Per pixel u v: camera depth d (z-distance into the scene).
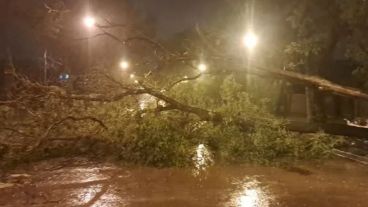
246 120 11.22
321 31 15.67
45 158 10.88
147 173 9.49
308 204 7.44
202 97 12.36
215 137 11.20
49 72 16.78
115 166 10.09
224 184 8.64
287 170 9.88
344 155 11.54
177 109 11.36
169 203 7.42
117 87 12.26
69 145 11.50
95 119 10.97
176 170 9.78
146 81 12.11
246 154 10.73
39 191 8.13
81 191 8.12
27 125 11.29
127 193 8.00
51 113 11.36
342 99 23.02
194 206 7.27
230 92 11.94
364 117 21.19
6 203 7.45
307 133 11.73
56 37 19.06
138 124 10.77
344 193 8.09
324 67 16.84
